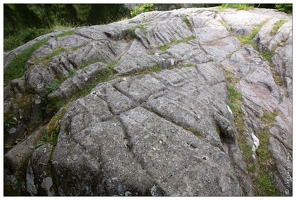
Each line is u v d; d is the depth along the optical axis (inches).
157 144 137.9
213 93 205.9
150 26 341.4
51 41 271.0
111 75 213.5
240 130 182.9
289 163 165.0
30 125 190.1
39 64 223.6
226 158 136.3
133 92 179.6
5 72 234.4
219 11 462.0
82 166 129.1
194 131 151.9
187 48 298.8
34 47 261.9
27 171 139.3
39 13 548.1
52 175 133.0
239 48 323.3
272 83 254.8
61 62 226.8
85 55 240.7
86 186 126.3
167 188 118.6
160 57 248.1
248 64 286.7
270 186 151.1
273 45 311.1
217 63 281.3
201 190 119.9
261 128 194.2
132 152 133.6
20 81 211.9
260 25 364.5
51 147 144.2
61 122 157.2
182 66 250.5
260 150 172.9
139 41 305.1
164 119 157.2
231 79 261.4
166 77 209.3
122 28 320.8
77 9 625.0
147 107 167.8
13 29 509.4
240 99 224.4
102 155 132.3
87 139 140.8
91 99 171.0
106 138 140.8
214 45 330.6
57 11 593.9
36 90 205.0
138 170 125.0
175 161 129.8
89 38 278.4
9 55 268.7
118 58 265.7
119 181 121.4
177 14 421.7
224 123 167.3
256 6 543.2
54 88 201.9
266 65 283.0
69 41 271.0
